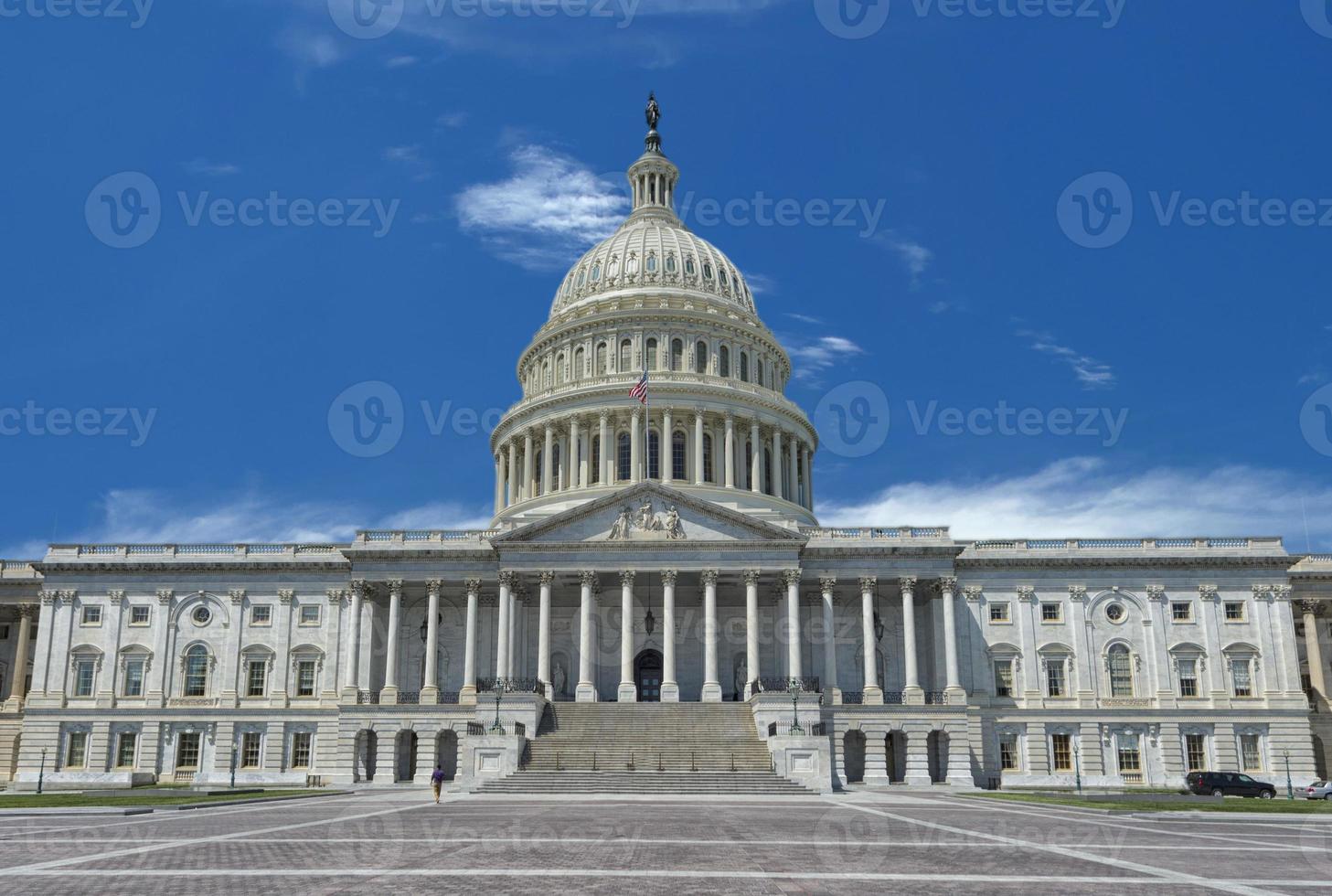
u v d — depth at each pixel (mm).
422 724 79500
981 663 84750
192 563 88625
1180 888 19688
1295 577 90000
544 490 102875
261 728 85562
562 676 86562
